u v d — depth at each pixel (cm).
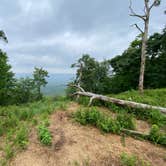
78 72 2902
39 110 925
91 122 732
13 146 592
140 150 596
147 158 558
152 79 2766
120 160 535
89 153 559
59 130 666
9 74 3098
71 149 571
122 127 712
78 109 857
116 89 3219
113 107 984
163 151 607
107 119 741
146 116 901
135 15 1639
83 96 1165
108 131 688
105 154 557
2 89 2834
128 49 3172
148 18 1639
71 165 514
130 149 595
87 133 663
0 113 982
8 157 541
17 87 3459
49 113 835
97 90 3372
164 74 2662
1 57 2736
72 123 725
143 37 1661
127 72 3159
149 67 2739
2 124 779
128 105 977
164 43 2661
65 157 540
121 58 3158
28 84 3719
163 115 901
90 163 523
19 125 744
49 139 597
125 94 1499
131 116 850
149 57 2905
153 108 942
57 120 747
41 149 571
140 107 944
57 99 1291
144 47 1659
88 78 3353
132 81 3034
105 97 1031
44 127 657
